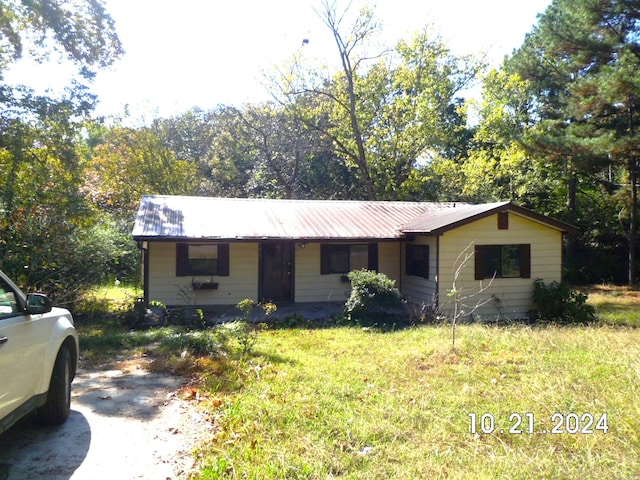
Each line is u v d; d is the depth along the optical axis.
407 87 29.78
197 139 36.72
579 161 19.31
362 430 4.84
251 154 33.75
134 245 18.38
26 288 12.08
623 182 23.42
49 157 13.96
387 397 5.95
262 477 3.84
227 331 9.90
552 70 24.59
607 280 24.28
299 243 14.51
